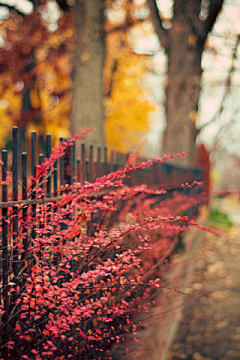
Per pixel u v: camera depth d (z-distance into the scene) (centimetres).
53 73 1399
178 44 1329
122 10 1517
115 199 369
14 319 243
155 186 568
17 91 1335
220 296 774
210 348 573
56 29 1281
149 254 439
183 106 1352
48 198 268
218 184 5584
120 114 2091
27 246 248
